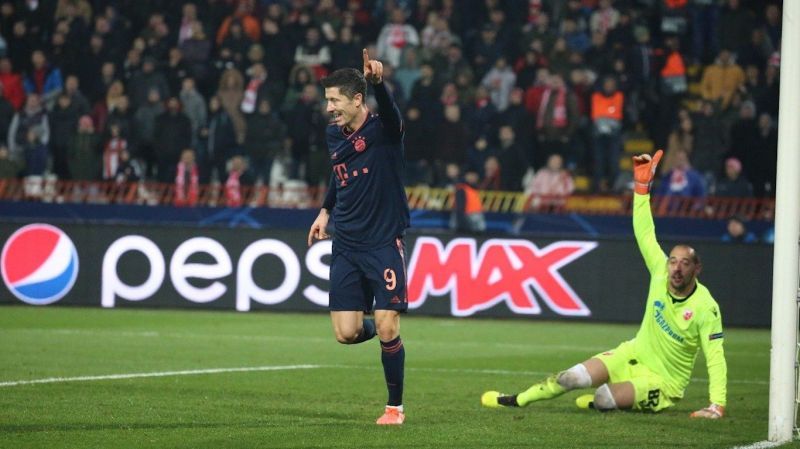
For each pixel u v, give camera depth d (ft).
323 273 186.91
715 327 91.50
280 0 256.32
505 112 217.97
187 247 188.44
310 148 218.38
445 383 113.60
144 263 188.55
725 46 240.94
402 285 83.35
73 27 239.91
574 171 220.02
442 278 187.52
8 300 189.26
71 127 220.43
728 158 219.61
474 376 119.65
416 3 247.50
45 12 246.88
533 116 220.43
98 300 188.85
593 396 95.96
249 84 224.53
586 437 80.38
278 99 227.61
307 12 239.30
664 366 93.20
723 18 241.35
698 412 91.15
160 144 214.90
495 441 77.82
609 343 156.35
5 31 248.32
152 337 149.38
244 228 188.03
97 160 219.61
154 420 84.64
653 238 93.40
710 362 91.56
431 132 216.54
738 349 154.61
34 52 237.04
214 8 246.06
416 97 217.97
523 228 197.67
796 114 76.89
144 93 224.53
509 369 126.21
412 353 140.56
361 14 245.04
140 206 201.57
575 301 186.39
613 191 214.07
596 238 186.70
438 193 206.39
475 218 196.03
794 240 77.30
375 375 117.70
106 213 202.28
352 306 84.33
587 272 186.60
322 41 237.45
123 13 252.83
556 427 84.79
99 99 233.96
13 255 189.26
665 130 225.76
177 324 166.30
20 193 212.23
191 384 107.14
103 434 78.02
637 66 230.27
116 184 211.41
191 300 187.93
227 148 218.79
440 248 187.83
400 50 235.61
